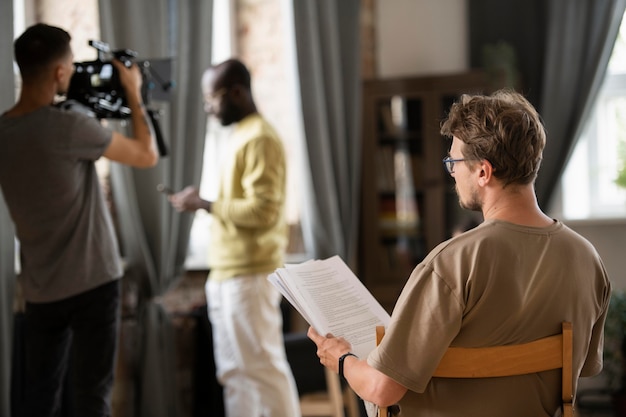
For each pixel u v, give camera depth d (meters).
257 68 4.55
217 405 3.89
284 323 4.32
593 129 4.97
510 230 1.53
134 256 3.60
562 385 1.57
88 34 3.62
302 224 4.50
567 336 1.54
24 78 2.46
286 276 1.81
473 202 1.60
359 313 1.82
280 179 3.36
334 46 4.49
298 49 4.34
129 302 3.70
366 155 4.73
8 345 2.96
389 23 5.00
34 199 2.45
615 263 4.87
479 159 1.55
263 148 3.30
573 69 4.71
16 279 3.19
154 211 3.66
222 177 3.46
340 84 4.57
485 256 1.50
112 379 2.58
